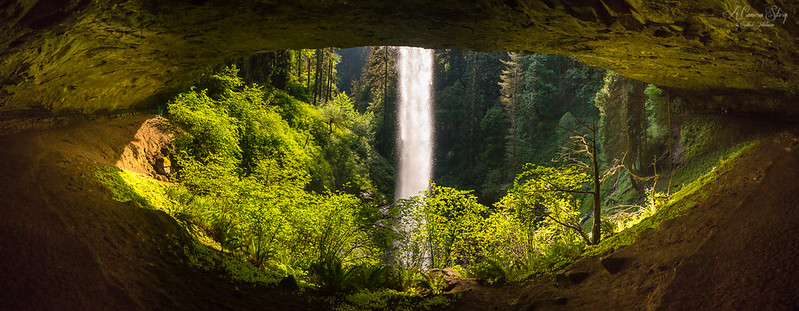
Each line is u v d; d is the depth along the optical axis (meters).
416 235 8.50
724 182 6.48
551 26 6.31
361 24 6.38
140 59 6.98
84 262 3.65
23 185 4.34
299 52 35.19
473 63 46.22
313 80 42.56
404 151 45.88
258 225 6.48
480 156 41.44
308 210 7.20
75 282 3.36
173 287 4.15
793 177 5.16
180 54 7.39
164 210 6.24
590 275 5.61
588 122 31.22
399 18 6.14
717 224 5.03
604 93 18.47
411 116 48.12
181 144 9.29
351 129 33.12
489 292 6.34
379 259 8.29
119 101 8.77
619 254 5.84
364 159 32.31
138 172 7.51
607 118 18.23
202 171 7.66
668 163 12.59
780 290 3.45
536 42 7.18
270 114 14.30
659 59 7.70
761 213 4.70
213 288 4.58
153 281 4.02
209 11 5.46
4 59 4.45
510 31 6.64
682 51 6.90
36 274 3.22
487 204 35.25
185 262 4.88
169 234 5.27
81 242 3.90
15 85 5.19
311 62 42.44
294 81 32.88
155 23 5.59
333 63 42.91
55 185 4.71
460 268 8.62
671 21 5.74
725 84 9.22
